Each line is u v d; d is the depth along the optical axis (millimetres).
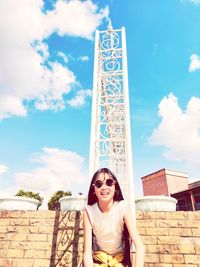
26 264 5398
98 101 6543
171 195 20812
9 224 5949
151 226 5645
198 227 5539
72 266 5246
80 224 5695
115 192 2199
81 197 6195
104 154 6062
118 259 1950
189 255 5238
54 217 5914
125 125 6082
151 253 5332
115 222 2027
